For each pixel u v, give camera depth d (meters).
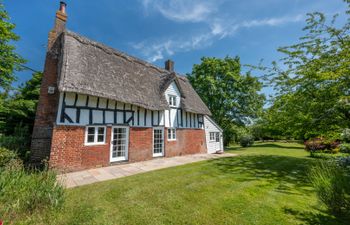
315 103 6.63
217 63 23.94
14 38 10.99
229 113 23.62
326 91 6.43
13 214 3.03
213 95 23.41
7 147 8.04
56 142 6.91
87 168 7.77
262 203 4.09
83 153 7.68
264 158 11.86
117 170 7.68
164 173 7.04
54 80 8.62
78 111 7.71
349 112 6.05
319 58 6.91
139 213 3.49
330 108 6.33
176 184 5.47
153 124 11.10
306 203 4.12
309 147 13.98
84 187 5.12
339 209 3.45
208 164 9.38
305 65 7.14
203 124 16.50
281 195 4.68
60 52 8.76
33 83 14.83
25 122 13.13
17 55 11.49
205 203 4.04
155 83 12.40
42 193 3.41
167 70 15.67
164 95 11.98
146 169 7.96
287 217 3.40
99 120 8.39
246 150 20.02
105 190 4.82
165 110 12.19
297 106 7.66
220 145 18.81
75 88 7.12
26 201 3.21
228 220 3.26
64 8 9.97
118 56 11.40
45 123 8.00
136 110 10.11
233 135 25.70
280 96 8.45
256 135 34.06
